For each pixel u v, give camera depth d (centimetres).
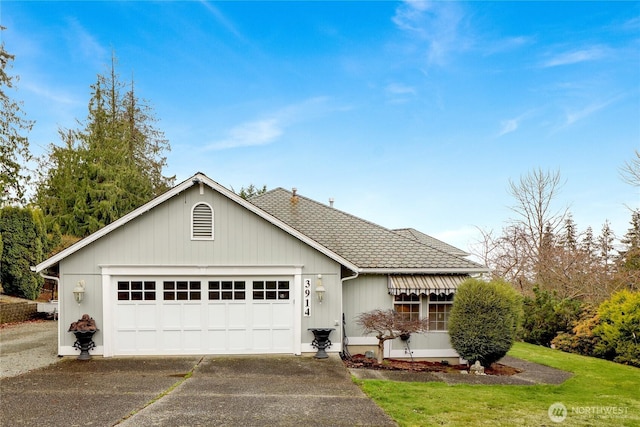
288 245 1520
